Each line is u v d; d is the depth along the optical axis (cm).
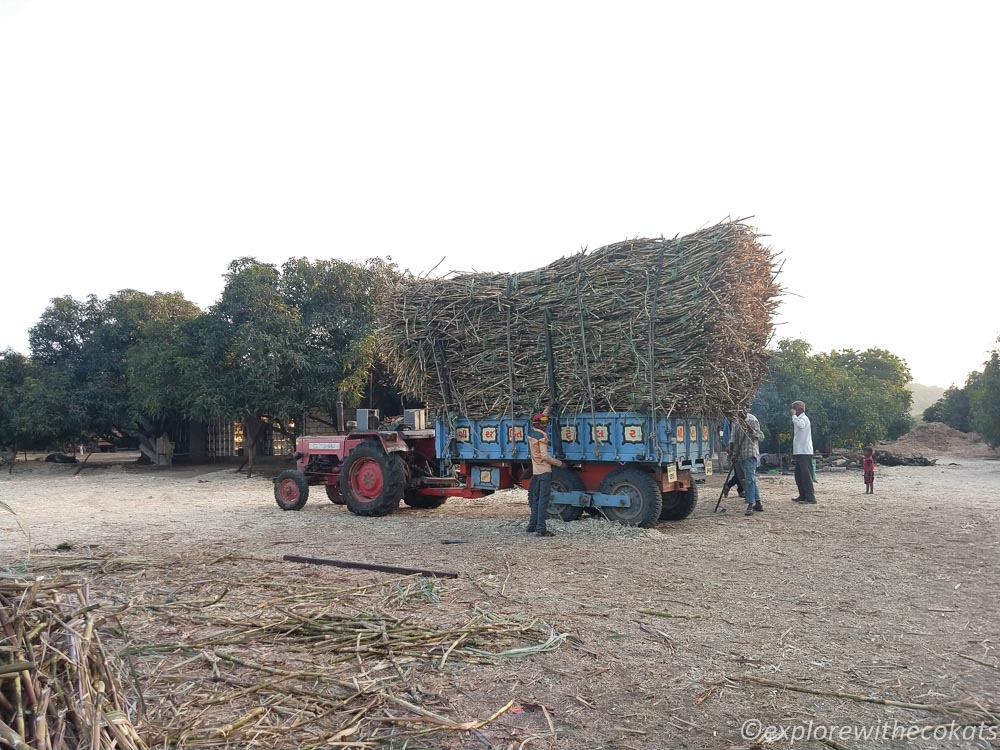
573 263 906
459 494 1037
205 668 406
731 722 335
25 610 269
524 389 945
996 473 1814
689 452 932
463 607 527
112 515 1148
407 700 359
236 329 1923
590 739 320
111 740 243
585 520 928
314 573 646
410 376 1040
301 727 330
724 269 817
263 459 2491
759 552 732
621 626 478
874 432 2141
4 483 1912
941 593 561
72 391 2320
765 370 1032
